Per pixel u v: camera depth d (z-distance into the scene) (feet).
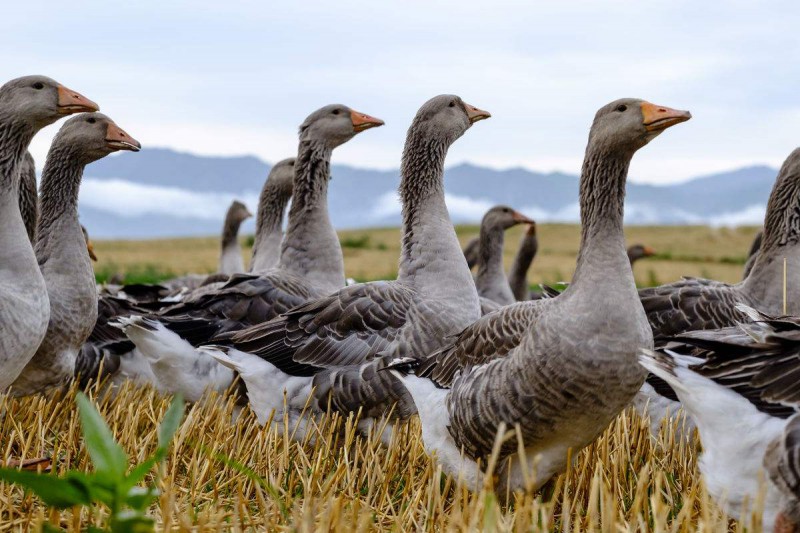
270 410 33.45
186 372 36.91
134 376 40.09
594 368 23.63
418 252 33.94
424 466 29.55
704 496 21.90
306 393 33.12
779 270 36.50
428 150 35.01
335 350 32.83
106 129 34.86
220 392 36.78
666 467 28.30
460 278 33.53
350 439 29.48
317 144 41.60
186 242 280.92
